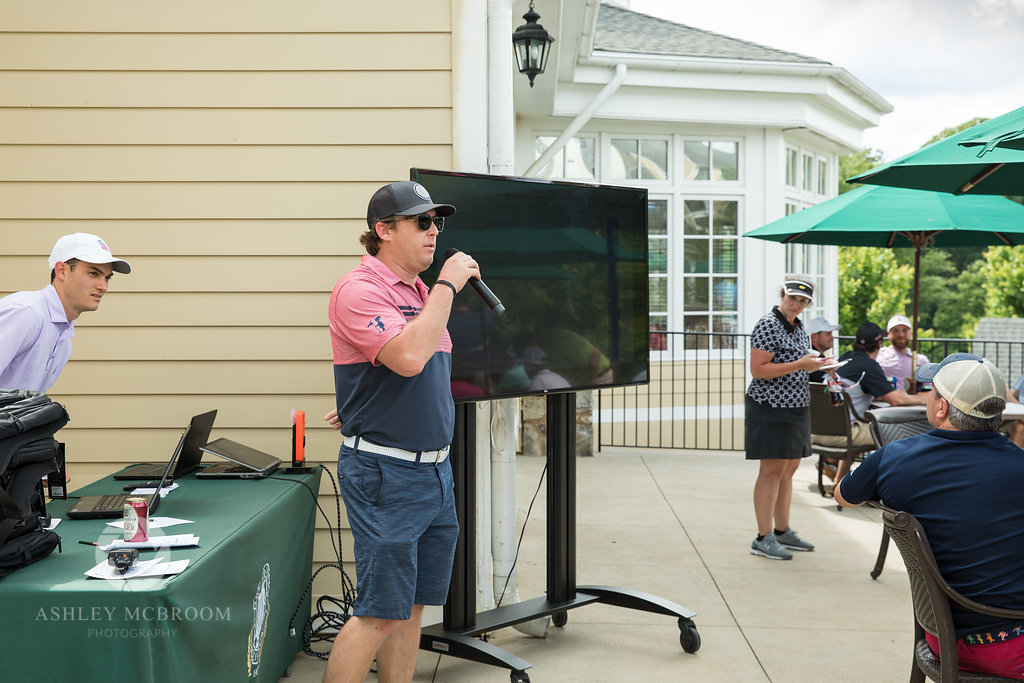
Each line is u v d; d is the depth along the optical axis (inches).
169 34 141.5
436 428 102.7
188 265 142.6
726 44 399.2
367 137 141.9
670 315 373.4
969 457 97.7
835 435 239.8
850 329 848.3
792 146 397.1
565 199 135.2
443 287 99.8
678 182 371.6
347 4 141.2
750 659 137.1
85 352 142.4
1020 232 181.8
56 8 140.6
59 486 112.6
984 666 95.8
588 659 137.0
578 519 226.5
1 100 141.0
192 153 142.1
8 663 79.0
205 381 143.1
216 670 90.7
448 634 127.6
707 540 207.0
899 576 180.1
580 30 283.7
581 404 318.3
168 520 101.8
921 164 129.4
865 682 128.9
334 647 100.8
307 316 143.1
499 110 146.6
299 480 126.3
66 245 106.0
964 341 433.7
